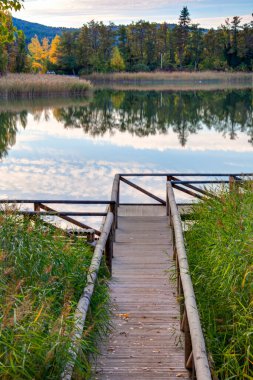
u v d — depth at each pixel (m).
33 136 20.80
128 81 67.62
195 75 70.62
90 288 4.79
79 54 80.00
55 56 86.56
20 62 60.16
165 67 86.50
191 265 6.05
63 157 16.44
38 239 5.28
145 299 5.99
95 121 25.64
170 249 7.87
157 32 88.88
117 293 6.17
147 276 6.75
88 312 4.56
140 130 22.86
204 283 5.40
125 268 7.06
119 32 88.06
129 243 8.15
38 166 14.96
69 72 81.56
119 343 4.90
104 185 12.70
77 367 3.62
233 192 7.08
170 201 7.80
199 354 3.48
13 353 3.10
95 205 11.05
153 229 8.89
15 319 3.35
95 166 15.08
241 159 16.20
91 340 4.62
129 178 13.72
